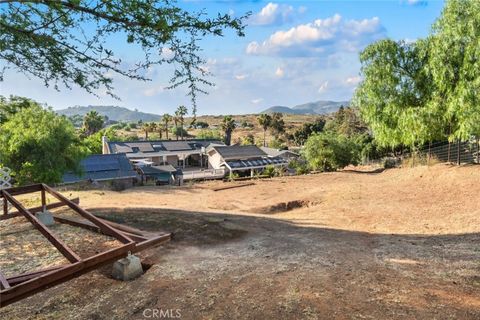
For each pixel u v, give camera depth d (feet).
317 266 17.80
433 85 55.83
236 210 45.21
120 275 16.35
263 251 20.97
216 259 19.33
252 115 577.84
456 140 58.90
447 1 52.90
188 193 61.00
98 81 11.66
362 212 37.06
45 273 13.94
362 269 17.21
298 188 62.90
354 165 104.47
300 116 571.28
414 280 15.55
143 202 46.44
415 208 37.04
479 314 12.24
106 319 12.71
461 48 49.75
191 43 10.66
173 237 24.18
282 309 12.95
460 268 16.98
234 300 13.84
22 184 65.67
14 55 11.77
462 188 43.24
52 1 9.68
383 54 61.05
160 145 180.55
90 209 34.19
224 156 155.22
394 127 63.21
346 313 12.55
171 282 15.89
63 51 11.00
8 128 67.10
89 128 269.03
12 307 13.76
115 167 121.08
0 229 24.84
